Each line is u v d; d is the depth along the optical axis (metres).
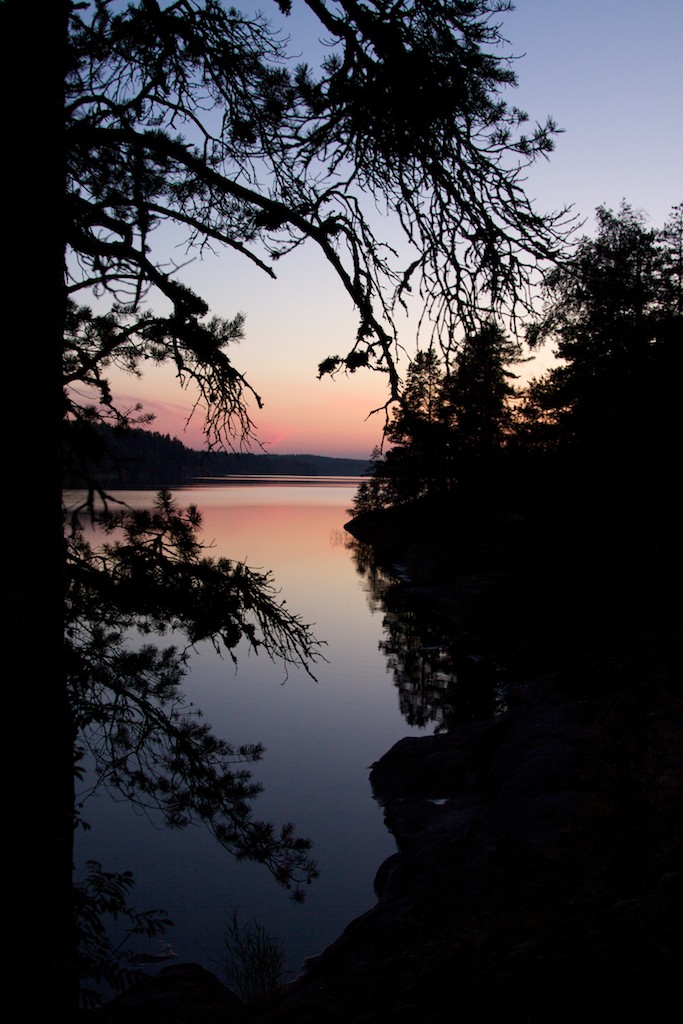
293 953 9.09
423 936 7.68
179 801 6.71
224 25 5.75
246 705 20.89
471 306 5.76
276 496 187.88
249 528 84.75
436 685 23.11
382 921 8.38
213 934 9.58
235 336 6.19
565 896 7.46
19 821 4.14
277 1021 6.61
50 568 4.35
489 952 6.48
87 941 4.21
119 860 11.69
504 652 25.28
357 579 49.47
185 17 5.61
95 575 5.48
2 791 4.12
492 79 5.75
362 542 73.62
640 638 17.41
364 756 16.62
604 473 16.83
